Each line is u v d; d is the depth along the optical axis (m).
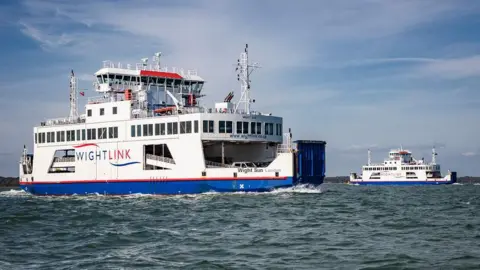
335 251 32.09
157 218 47.72
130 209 55.84
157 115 76.31
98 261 30.23
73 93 88.94
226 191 68.50
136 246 34.47
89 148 79.38
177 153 70.88
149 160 73.69
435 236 37.41
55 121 85.19
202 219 46.16
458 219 47.34
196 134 68.88
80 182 80.31
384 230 40.12
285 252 31.86
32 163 89.81
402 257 30.16
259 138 71.62
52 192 83.75
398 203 68.12
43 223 46.06
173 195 71.19
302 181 69.94
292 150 69.06
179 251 32.50
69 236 38.78
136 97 80.12
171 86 84.06
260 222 44.12
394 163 196.62
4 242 36.59
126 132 75.62
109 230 41.12
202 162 68.94
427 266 28.27
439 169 195.75
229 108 74.19
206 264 28.88
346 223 43.75
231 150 77.25
